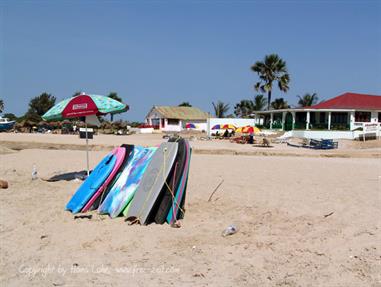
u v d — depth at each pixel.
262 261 5.25
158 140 35.66
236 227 6.73
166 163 7.48
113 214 7.52
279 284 4.58
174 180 7.38
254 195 9.31
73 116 10.20
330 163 17.62
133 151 8.86
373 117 44.47
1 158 18.30
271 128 47.56
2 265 5.21
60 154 21.06
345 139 37.84
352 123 41.31
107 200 7.95
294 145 31.47
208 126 48.75
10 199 8.95
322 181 11.51
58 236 6.39
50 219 7.37
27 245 5.97
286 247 5.73
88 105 10.05
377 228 6.39
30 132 57.09
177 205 7.26
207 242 6.05
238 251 5.63
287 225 6.81
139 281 4.72
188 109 75.62
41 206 8.37
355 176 12.72
